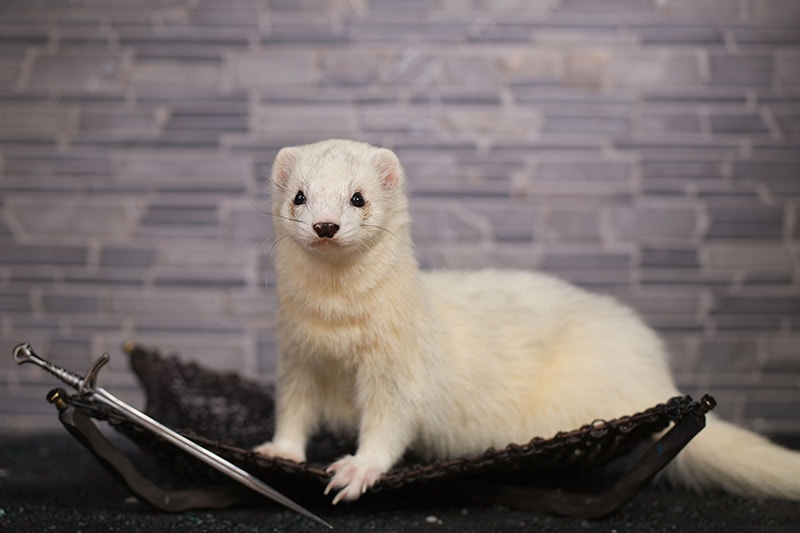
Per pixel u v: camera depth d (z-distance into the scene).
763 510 0.57
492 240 0.83
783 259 0.83
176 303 0.83
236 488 0.56
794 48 0.82
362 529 0.53
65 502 0.58
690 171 0.82
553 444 0.53
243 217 0.83
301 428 0.59
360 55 0.82
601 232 0.83
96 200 0.83
